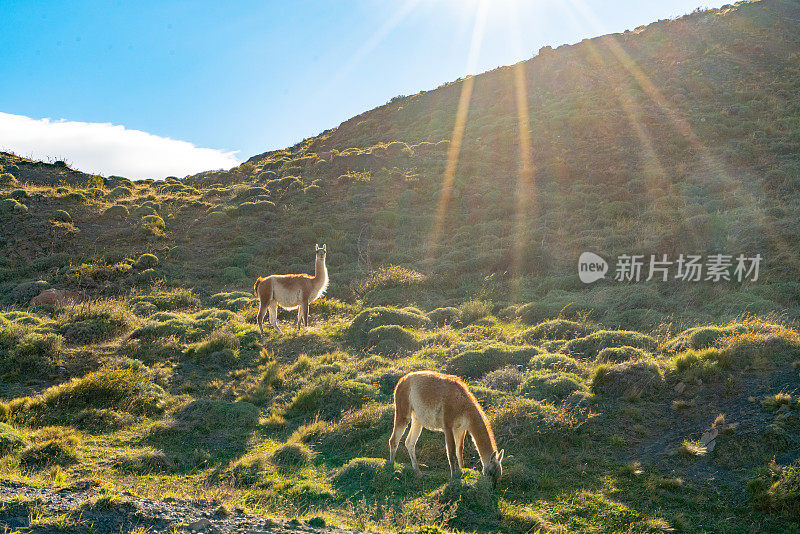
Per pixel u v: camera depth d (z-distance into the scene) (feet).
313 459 27.25
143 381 38.32
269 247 89.51
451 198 102.89
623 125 114.83
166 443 30.25
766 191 77.92
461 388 23.66
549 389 31.73
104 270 77.15
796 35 136.46
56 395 35.29
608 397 30.81
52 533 14.82
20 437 28.60
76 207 105.50
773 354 31.32
